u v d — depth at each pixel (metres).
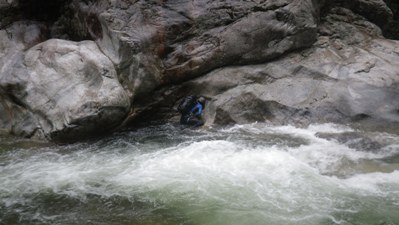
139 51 8.39
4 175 6.36
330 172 6.23
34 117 8.25
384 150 7.08
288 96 8.76
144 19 8.63
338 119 8.41
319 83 8.95
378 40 10.69
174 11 8.86
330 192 5.56
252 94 8.73
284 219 4.91
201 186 5.81
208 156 6.89
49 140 7.97
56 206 5.36
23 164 6.84
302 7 9.47
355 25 11.14
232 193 5.58
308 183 5.84
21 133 8.30
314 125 8.34
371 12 11.70
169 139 8.05
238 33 9.13
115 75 8.31
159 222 4.92
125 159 6.99
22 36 9.84
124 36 8.30
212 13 9.06
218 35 9.05
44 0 10.32
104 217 5.06
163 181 6.02
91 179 6.17
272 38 9.34
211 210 5.16
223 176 6.11
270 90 8.88
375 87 8.74
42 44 8.94
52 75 8.30
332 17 11.09
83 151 7.47
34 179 6.19
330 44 10.12
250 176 6.09
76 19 9.84
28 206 5.36
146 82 8.61
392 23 12.77
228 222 4.89
